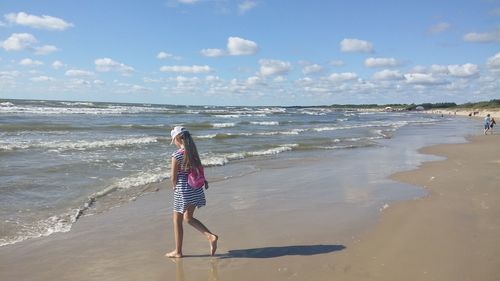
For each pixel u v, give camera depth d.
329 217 7.54
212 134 26.80
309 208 8.23
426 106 171.00
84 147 17.08
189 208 5.60
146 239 6.36
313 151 19.06
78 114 44.62
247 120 49.91
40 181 10.23
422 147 21.11
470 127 44.78
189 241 6.26
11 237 6.35
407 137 28.75
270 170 13.23
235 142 22.06
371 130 36.47
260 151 18.11
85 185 10.03
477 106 121.81
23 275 5.02
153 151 16.72
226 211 8.00
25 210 7.78
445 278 4.80
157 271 5.15
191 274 5.06
